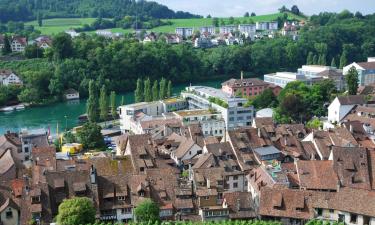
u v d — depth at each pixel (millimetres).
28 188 140750
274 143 196875
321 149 191750
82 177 142000
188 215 140125
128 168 167625
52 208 136125
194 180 155000
